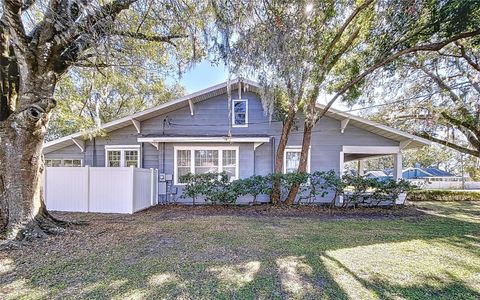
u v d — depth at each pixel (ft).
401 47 27.07
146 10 21.06
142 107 61.41
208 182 32.81
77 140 35.91
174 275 11.68
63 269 12.23
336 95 31.24
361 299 9.73
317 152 36.70
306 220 25.03
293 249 15.61
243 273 11.98
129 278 11.32
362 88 33.58
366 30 28.25
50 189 28.86
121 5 18.34
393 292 10.32
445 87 40.42
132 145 36.78
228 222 23.56
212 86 34.81
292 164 37.04
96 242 16.60
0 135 16.72
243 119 37.01
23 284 10.67
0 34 17.02
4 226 16.35
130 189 28.27
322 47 28.09
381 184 33.35
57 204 28.78
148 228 20.74
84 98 36.27
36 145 17.29
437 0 21.42
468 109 40.63
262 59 19.34
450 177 91.97
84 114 36.06
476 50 34.81
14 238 15.84
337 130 36.73
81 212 28.12
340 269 12.53
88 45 18.51
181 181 34.60
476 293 10.34
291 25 19.51
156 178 35.32
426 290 10.52
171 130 37.06
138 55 23.49
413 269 12.65
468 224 23.71
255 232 19.80
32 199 17.28
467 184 86.79
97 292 10.05
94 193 28.63
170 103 34.94
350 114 34.32
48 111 17.43
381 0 23.25
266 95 24.48
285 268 12.62
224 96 37.32
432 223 24.12
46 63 16.98
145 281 11.03
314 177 34.09
